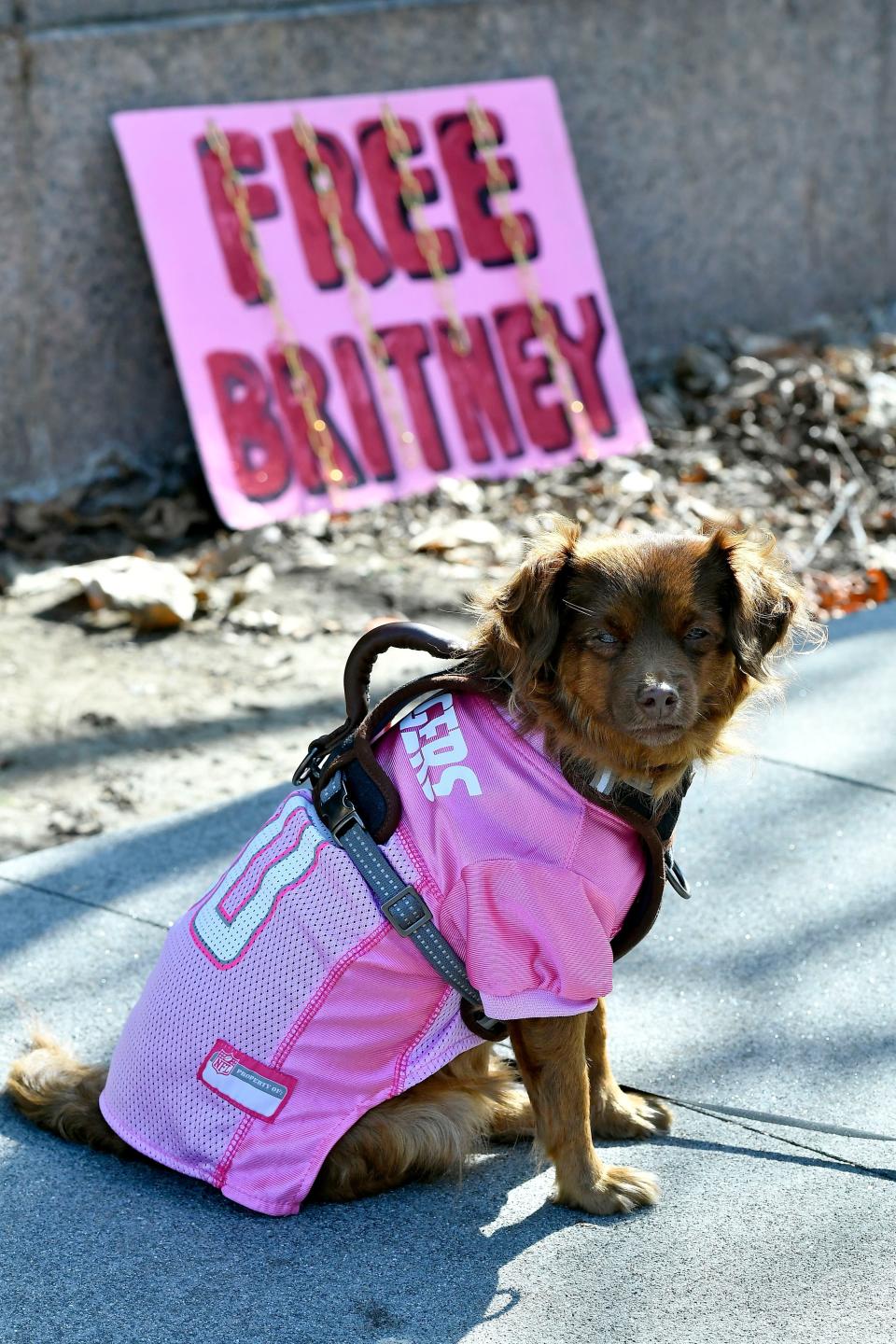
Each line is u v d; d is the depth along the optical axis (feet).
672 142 28.53
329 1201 9.86
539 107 26.45
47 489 23.86
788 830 14.60
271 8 24.40
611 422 25.91
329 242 24.52
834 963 12.44
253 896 9.71
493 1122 10.64
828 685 17.74
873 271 31.94
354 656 10.10
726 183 29.40
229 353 23.56
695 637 9.73
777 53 29.12
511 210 26.05
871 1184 9.85
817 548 22.15
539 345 25.84
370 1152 9.80
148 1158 10.23
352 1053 9.59
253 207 24.00
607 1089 10.54
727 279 29.99
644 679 9.20
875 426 25.13
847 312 31.78
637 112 28.02
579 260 26.50
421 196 25.32
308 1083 9.56
